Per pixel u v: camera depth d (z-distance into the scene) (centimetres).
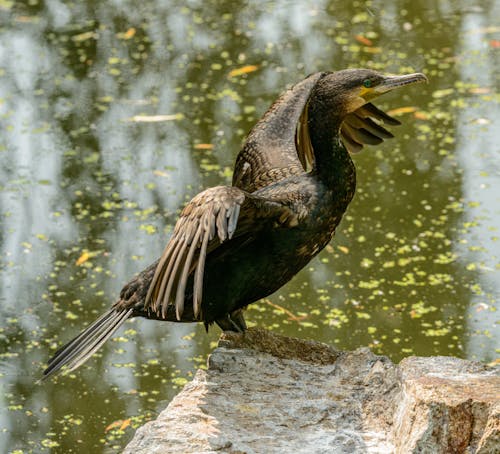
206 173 1395
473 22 1741
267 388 773
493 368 750
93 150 1448
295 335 1146
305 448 703
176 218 1317
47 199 1357
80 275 1236
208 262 787
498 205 1323
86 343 802
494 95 1544
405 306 1180
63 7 1809
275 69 1620
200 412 738
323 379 786
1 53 1673
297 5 1820
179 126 1496
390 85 816
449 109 1516
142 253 1264
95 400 1077
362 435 720
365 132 983
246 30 1738
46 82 1602
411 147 1436
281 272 802
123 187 1375
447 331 1143
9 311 1188
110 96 1566
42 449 1022
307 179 813
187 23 1761
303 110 951
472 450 665
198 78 1605
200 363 1119
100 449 1020
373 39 1700
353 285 1217
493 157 1409
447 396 673
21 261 1260
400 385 742
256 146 917
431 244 1267
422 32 1716
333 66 1622
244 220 762
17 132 1484
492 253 1245
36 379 1105
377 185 1366
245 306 838
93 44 1702
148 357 1130
